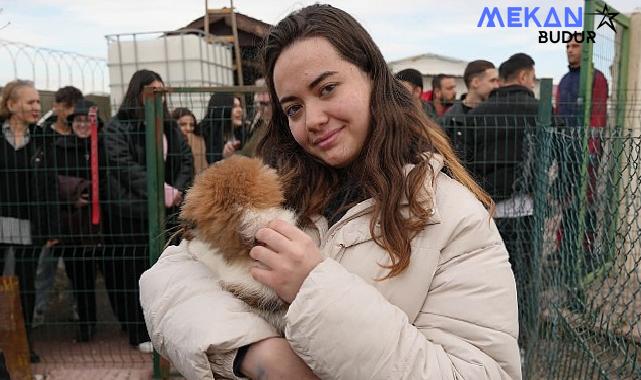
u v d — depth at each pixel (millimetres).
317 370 1224
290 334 1226
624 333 3160
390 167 1437
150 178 3943
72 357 4641
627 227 3248
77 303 4902
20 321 4191
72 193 4574
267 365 1278
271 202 1377
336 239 1420
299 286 1257
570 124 5191
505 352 1308
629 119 5527
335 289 1206
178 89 3889
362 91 1486
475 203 1421
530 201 4215
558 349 3584
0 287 4141
